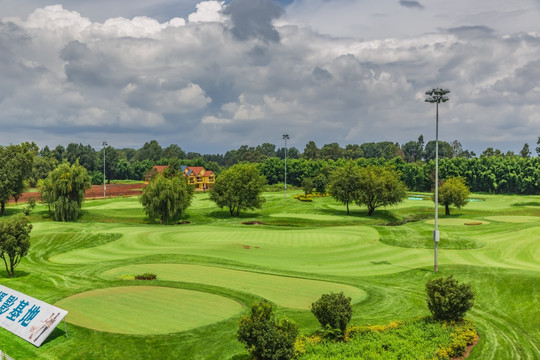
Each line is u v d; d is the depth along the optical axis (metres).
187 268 39.12
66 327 23.98
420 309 27.62
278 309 27.03
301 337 21.73
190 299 29.14
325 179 126.88
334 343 21.12
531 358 20.56
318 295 30.52
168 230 64.06
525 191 156.75
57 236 56.81
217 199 89.94
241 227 68.31
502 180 156.50
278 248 49.94
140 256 45.44
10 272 38.06
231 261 42.31
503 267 36.91
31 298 25.25
